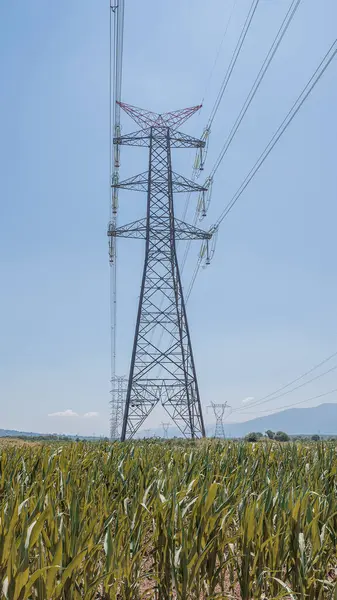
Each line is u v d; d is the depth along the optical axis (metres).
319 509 8.01
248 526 6.85
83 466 14.05
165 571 6.80
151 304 43.66
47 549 6.32
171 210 44.94
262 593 7.00
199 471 10.97
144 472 11.27
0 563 5.66
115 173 45.59
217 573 6.76
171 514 7.02
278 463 14.45
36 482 9.62
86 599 5.77
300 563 6.59
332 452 14.84
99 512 7.61
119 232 45.19
